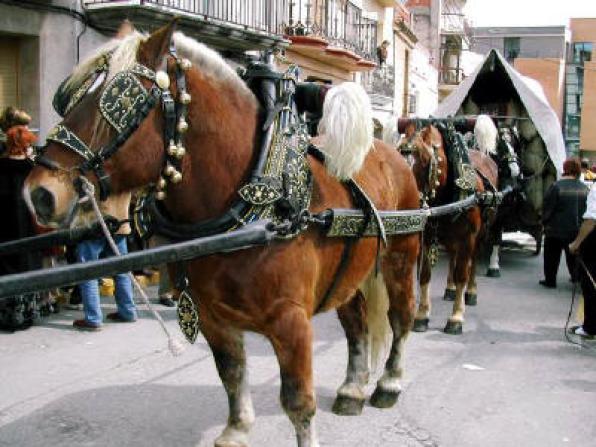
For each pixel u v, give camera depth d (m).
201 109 2.92
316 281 3.30
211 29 10.16
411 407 4.74
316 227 3.25
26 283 2.05
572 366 5.86
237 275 2.97
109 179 2.63
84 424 4.39
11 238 6.32
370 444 4.13
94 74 2.71
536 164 11.07
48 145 2.62
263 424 4.39
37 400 4.78
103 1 9.12
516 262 11.80
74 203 2.58
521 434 4.36
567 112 54.81
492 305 8.27
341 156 3.37
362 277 3.84
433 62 36.31
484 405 4.84
